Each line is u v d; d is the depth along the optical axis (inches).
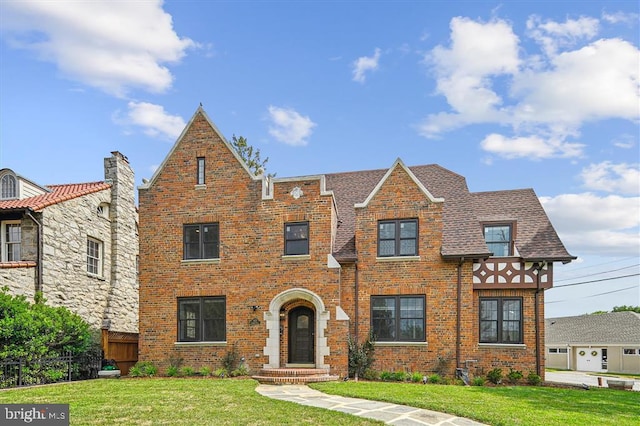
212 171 833.5
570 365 1883.6
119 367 869.8
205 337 805.2
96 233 937.5
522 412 472.1
